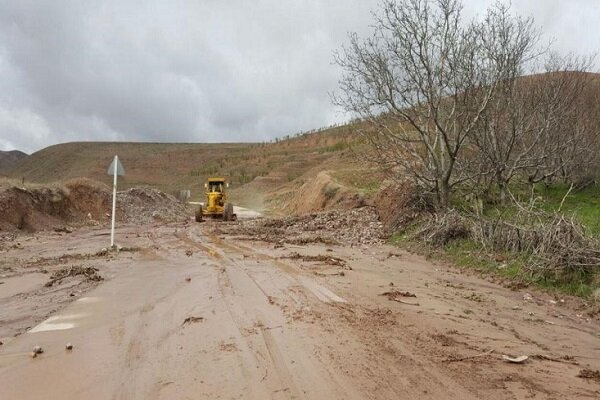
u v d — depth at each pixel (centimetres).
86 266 1116
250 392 443
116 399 432
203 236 1919
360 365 509
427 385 462
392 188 1981
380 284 941
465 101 1547
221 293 838
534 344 603
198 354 541
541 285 914
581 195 1703
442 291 900
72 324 662
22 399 433
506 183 1594
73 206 2853
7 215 2080
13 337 609
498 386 466
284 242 1650
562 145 1658
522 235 1108
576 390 463
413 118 1717
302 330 626
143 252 1410
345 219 2022
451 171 1600
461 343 591
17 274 1038
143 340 592
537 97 1670
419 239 1484
